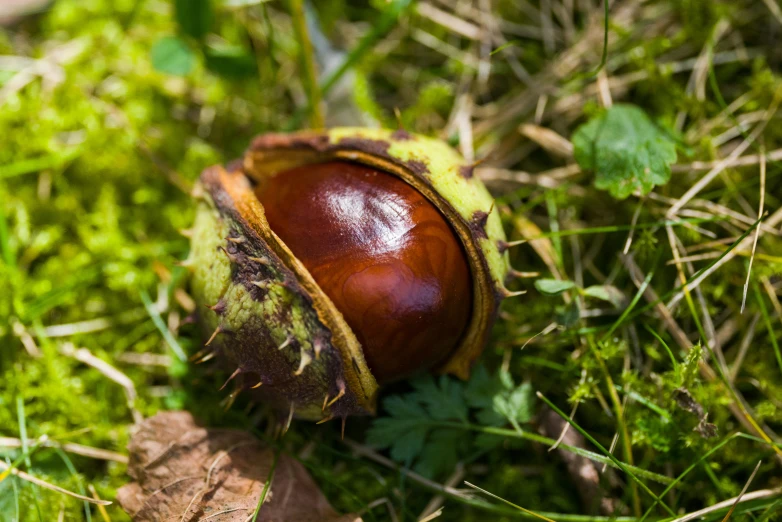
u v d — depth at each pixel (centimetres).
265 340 19
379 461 21
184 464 20
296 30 22
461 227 19
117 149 23
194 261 20
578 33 24
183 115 24
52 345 22
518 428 20
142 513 20
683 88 23
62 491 20
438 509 21
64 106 23
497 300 20
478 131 23
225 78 23
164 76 24
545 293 20
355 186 20
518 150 23
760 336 21
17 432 21
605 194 22
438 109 24
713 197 22
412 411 20
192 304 22
